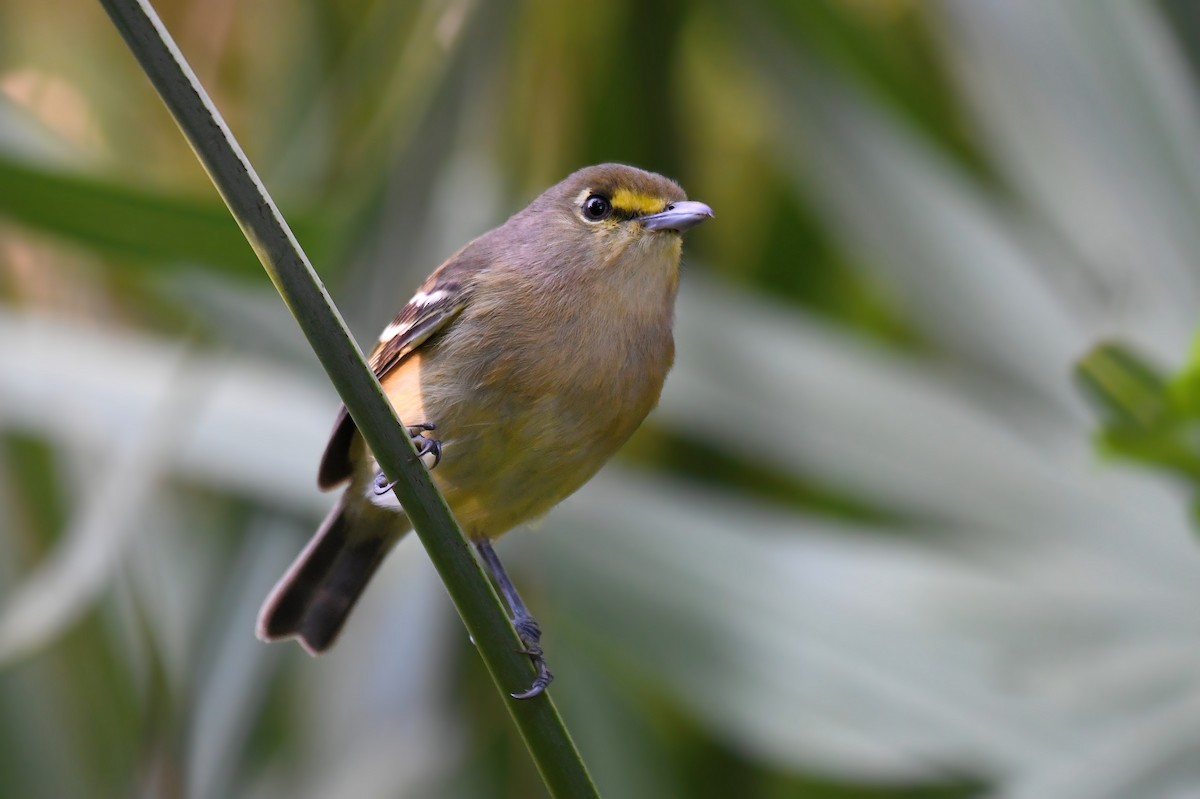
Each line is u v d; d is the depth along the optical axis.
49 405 9.95
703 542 9.99
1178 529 9.95
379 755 10.45
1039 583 9.74
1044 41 11.44
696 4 11.41
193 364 9.62
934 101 11.93
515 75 11.02
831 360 10.68
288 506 9.73
